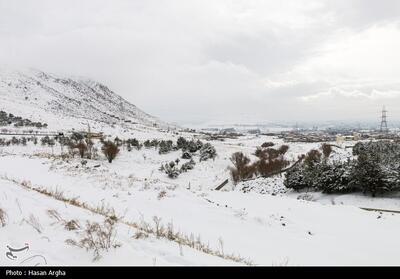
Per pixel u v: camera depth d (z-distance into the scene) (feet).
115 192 44.34
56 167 61.31
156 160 166.09
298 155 171.22
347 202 71.67
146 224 27.27
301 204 52.37
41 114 366.02
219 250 23.26
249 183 115.75
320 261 23.77
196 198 47.19
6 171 55.11
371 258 26.84
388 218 45.57
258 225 36.94
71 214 22.58
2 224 18.75
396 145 130.93
